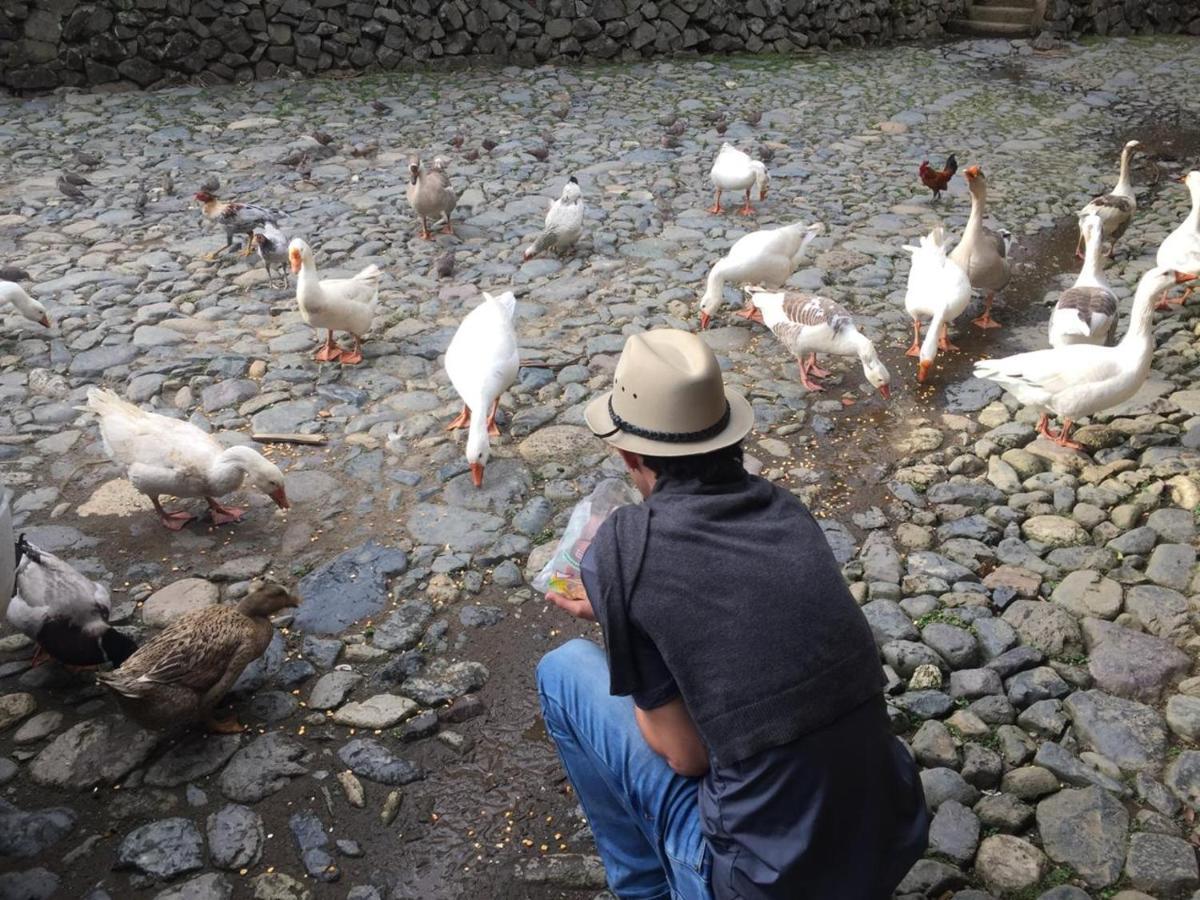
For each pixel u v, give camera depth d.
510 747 3.75
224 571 4.69
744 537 2.19
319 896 3.18
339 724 3.83
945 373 6.52
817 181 10.12
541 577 2.96
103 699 3.95
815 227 7.19
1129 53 15.50
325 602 4.48
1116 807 3.29
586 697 2.65
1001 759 3.52
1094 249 6.39
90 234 8.84
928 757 3.53
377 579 4.62
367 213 9.27
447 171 10.32
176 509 5.19
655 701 2.22
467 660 4.16
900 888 3.02
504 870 3.26
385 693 3.98
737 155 8.99
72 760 3.65
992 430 5.73
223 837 3.35
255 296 7.67
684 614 2.13
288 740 3.76
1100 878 3.06
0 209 9.34
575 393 6.19
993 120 12.23
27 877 3.21
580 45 14.77
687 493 2.27
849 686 2.16
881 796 2.24
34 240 8.70
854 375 6.46
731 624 2.12
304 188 9.93
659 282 7.78
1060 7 16.56
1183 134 11.66
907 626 4.13
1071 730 3.63
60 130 11.58
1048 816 3.27
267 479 4.88
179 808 3.47
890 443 5.69
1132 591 4.28
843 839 2.20
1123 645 3.97
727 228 8.86
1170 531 4.64
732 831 2.22
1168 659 3.89
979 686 3.82
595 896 3.16
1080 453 5.39
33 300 6.81
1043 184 10.08
